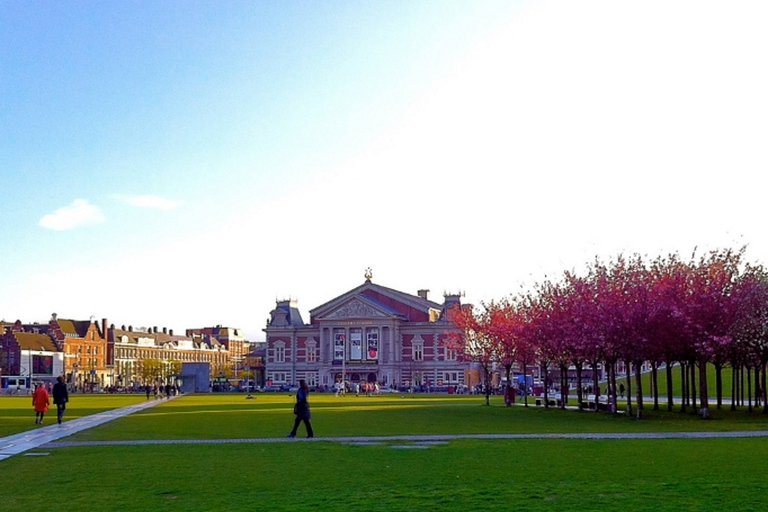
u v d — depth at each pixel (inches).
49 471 1070.4
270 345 7490.2
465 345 3905.0
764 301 2482.8
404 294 7317.9
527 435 1604.3
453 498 814.5
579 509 749.9
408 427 1888.5
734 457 1153.4
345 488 890.1
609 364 2792.8
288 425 1985.7
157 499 834.8
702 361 2274.9
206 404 3567.9
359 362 7081.7
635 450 1267.2
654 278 2519.7
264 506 781.3
